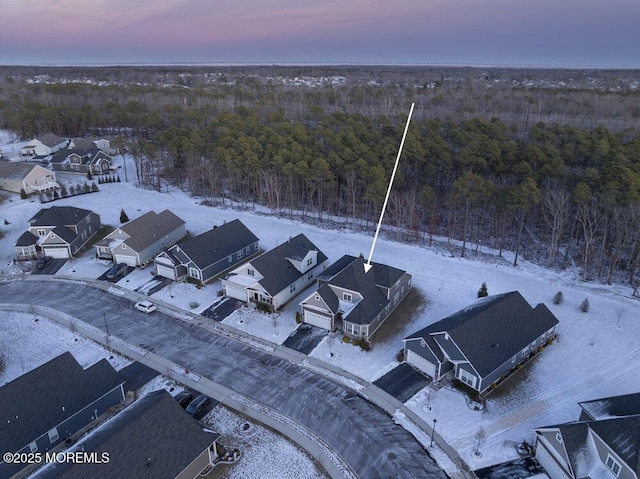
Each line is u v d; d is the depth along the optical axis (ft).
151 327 136.87
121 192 249.55
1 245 188.34
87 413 101.35
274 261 150.20
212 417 103.55
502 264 173.78
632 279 164.45
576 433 85.92
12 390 95.35
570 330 132.36
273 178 223.10
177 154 261.03
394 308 143.43
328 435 98.48
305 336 131.23
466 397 108.88
